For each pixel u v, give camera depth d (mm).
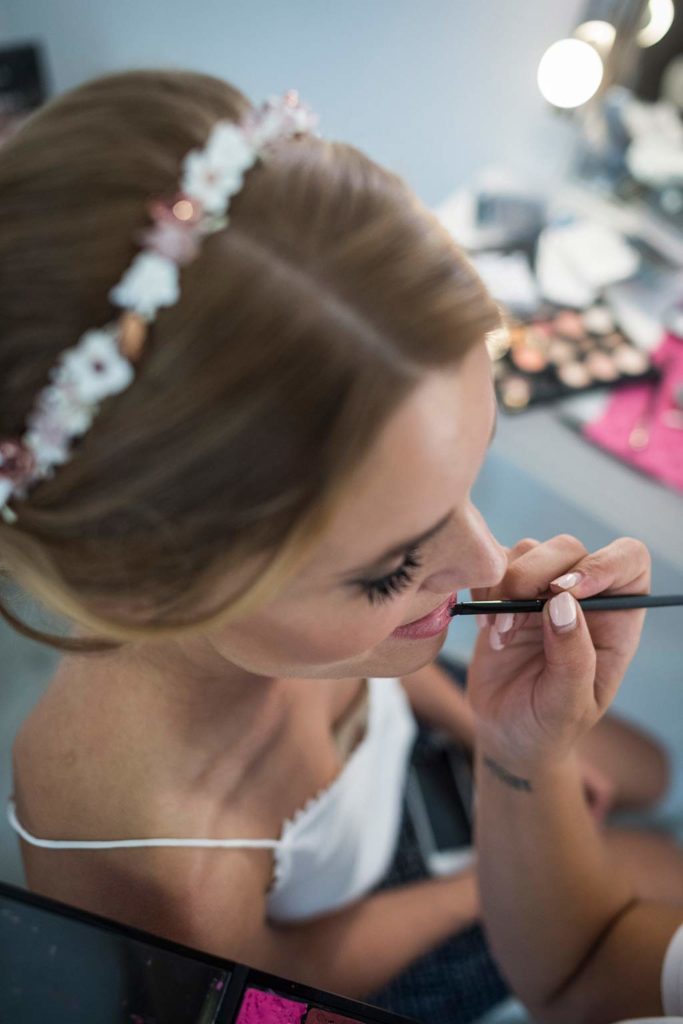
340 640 460
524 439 1064
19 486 408
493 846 739
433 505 401
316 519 376
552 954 746
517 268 1224
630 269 1228
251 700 649
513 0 1326
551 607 581
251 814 692
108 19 1538
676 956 690
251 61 1520
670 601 608
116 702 603
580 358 1133
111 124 375
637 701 1197
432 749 1033
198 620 424
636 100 1340
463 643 1282
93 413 373
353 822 810
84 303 365
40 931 476
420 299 360
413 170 1446
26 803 621
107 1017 460
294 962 767
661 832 1096
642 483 1027
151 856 615
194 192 353
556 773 704
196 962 477
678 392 1101
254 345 348
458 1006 908
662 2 1247
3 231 372
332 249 354
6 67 1434
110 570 413
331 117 1514
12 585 549
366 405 358
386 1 1376
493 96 1401
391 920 862
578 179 1338
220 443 363
